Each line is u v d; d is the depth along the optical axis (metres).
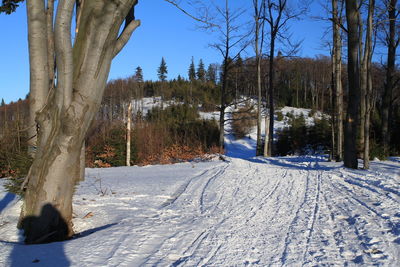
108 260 4.25
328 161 20.98
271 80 27.94
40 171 5.50
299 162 20.98
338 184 10.76
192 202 8.44
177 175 13.73
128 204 8.05
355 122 15.20
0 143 11.11
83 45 5.24
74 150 5.52
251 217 6.77
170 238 5.27
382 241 4.99
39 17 6.06
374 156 20.44
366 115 14.63
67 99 5.21
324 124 39.19
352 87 15.21
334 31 20.20
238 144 50.94
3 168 11.12
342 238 5.25
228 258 4.43
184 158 25.28
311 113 58.94
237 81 33.12
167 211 7.36
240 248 4.84
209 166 17.31
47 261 4.19
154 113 51.41
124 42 5.68
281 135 41.97
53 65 6.65
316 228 5.87
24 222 5.60
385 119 24.69
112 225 6.20
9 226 5.92
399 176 11.79
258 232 5.68
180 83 75.31
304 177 12.63
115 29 5.25
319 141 39.28
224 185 11.01
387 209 6.96
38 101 6.23
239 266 4.15
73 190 5.96
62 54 5.02
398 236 5.19
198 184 11.24
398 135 30.03
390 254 4.47
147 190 10.01
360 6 14.83
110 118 39.25
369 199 8.15
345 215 6.72
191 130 35.25
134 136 27.73
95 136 29.06
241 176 13.11
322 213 6.97
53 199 5.54
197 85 70.88
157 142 28.55
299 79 69.50
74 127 5.33
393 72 25.39
